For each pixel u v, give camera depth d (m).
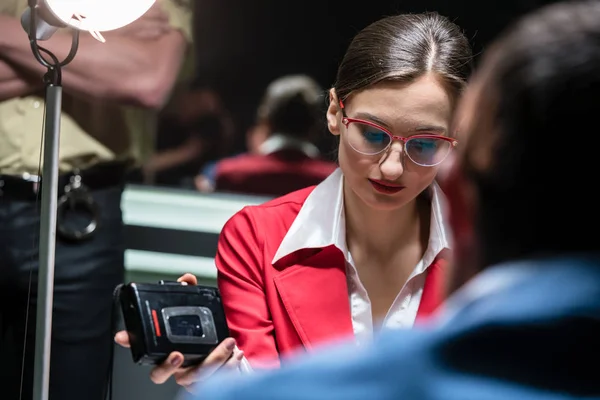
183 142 4.25
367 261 1.93
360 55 1.76
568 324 0.68
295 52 4.84
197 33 4.79
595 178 0.71
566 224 0.71
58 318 2.39
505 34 0.78
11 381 2.37
